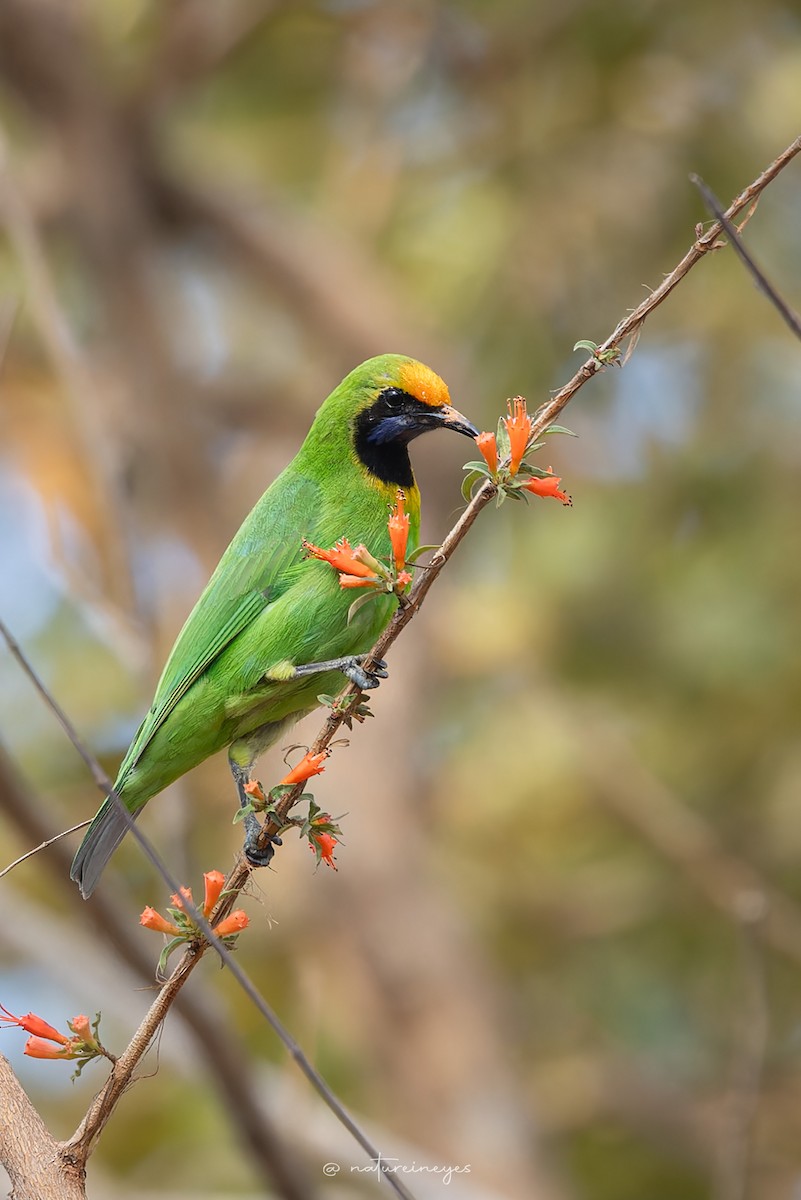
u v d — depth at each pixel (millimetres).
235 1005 13680
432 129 17484
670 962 14922
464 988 15258
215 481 16609
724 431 15258
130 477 12625
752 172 15445
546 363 15984
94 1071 13227
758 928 8633
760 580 14562
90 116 17297
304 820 5676
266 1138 9578
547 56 16359
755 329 15234
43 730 13680
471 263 16281
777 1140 13273
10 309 11055
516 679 15164
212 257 17953
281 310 17641
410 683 16016
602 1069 14359
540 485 5664
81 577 10281
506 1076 14797
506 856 15172
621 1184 14336
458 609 15422
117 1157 13062
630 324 5602
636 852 14766
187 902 5016
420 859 15391
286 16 17438
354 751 15680
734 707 14422
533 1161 14344
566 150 16156
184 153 17828
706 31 15953
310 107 18266
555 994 15320
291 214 17812
